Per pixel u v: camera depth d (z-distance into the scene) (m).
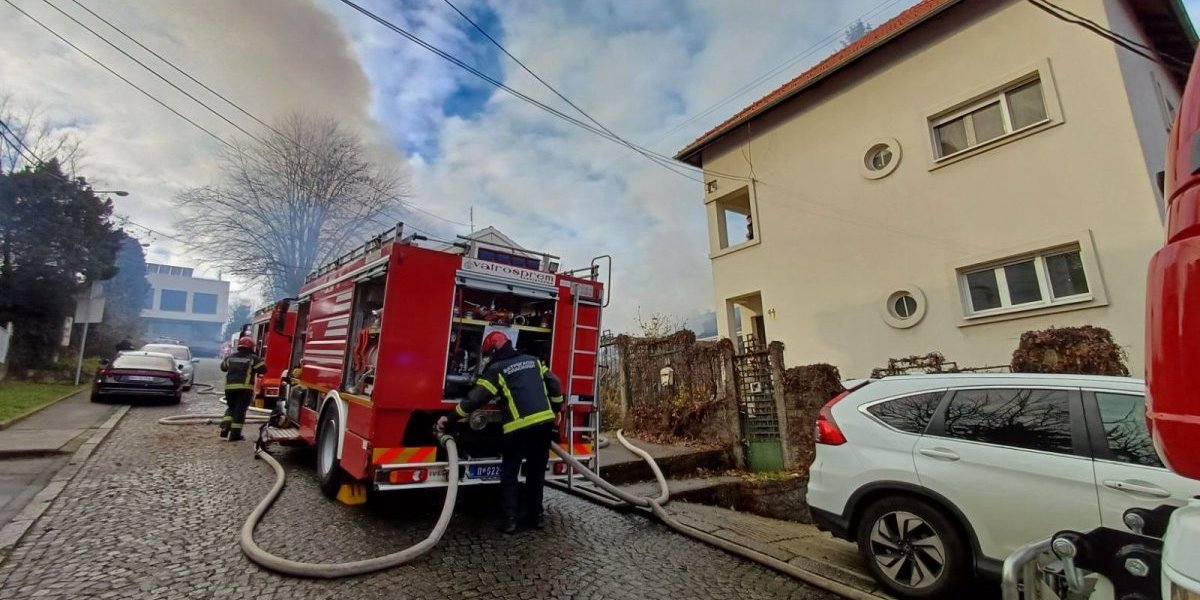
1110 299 7.79
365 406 4.80
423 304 4.85
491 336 5.11
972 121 9.77
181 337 59.44
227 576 3.62
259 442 7.80
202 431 9.98
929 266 9.84
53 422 9.66
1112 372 6.59
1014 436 3.56
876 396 4.33
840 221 11.29
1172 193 1.26
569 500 6.21
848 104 11.41
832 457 4.32
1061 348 7.08
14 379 15.30
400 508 5.45
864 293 10.73
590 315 5.99
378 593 3.48
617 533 5.01
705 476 7.83
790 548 4.90
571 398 5.71
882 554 3.90
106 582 3.46
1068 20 7.67
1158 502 2.90
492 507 5.65
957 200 9.57
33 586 3.38
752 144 13.23
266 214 30.00
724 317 13.48
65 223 16.50
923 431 3.94
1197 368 1.08
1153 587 1.74
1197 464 1.06
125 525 4.57
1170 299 1.18
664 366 10.23
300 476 6.68
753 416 8.56
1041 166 8.62
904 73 10.56
